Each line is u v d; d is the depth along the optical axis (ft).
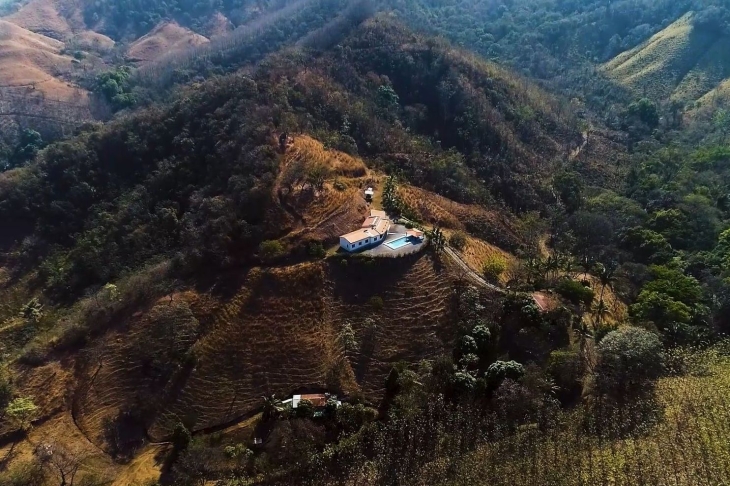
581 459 224.12
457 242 361.51
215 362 293.02
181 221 399.44
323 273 323.57
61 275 409.49
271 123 434.30
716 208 455.63
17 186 468.75
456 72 630.33
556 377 266.98
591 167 590.55
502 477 220.84
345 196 377.09
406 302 317.01
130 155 480.64
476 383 257.96
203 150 443.73
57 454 258.57
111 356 307.17
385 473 233.14
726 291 328.49
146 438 271.90
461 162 526.57
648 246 406.41
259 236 344.28
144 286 341.00
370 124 524.93
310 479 236.84
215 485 238.27
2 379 296.71
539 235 445.37
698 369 267.80
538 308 297.12
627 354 257.96
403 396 259.80
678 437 228.22
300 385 283.79
